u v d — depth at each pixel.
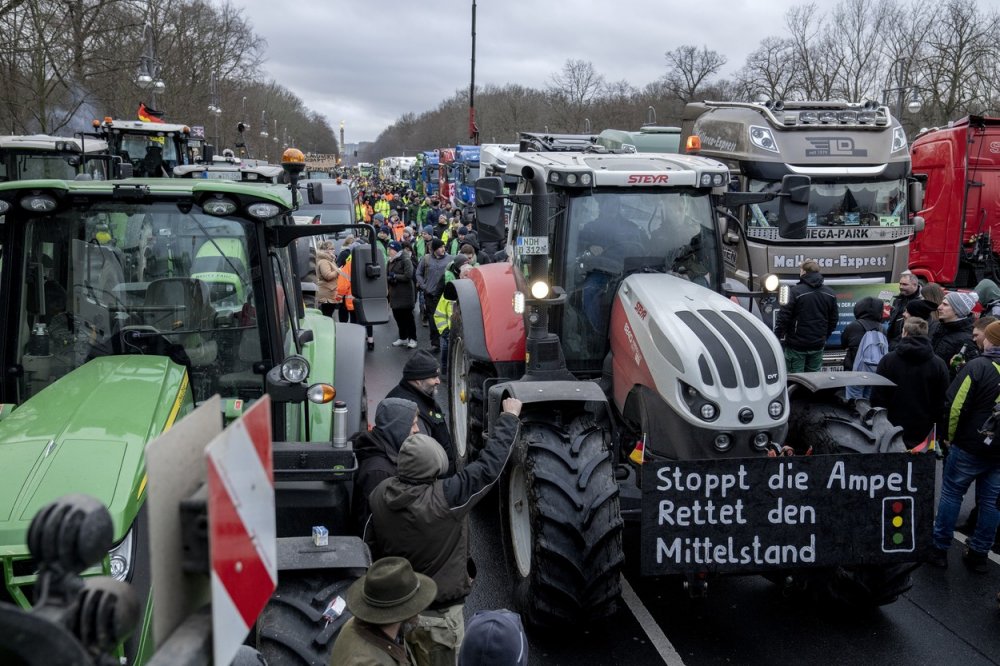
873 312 9.05
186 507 1.47
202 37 39.94
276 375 4.65
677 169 6.17
